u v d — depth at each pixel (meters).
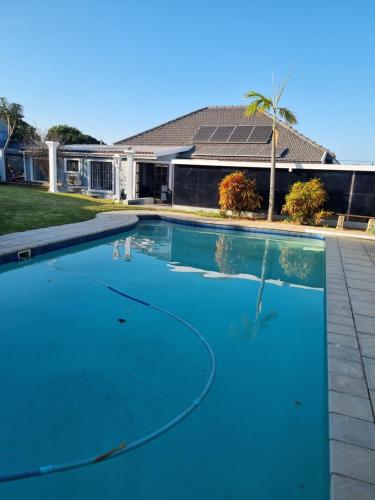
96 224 12.13
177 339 5.34
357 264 8.66
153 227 14.47
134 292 7.28
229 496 2.72
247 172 16.38
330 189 14.91
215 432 3.39
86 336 5.30
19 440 3.21
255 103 14.27
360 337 4.56
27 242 8.92
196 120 24.50
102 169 22.03
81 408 3.68
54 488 2.74
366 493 2.28
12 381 4.12
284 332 5.73
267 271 9.28
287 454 3.14
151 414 3.62
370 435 2.79
